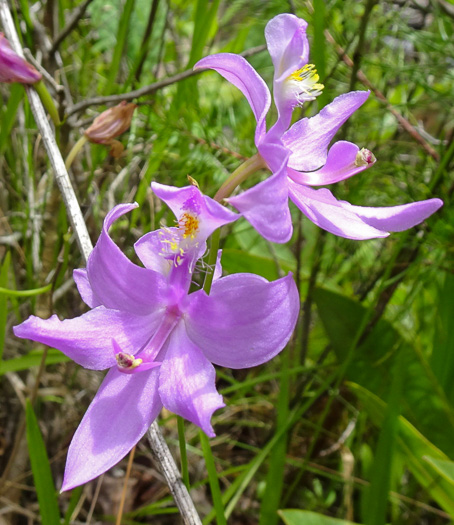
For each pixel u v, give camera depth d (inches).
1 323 4.4
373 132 6.3
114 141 4.4
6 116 4.9
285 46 2.9
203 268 2.9
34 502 5.9
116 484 6.3
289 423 4.8
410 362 5.3
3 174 6.6
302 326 5.9
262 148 2.7
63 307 6.1
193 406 2.5
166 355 2.7
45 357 4.4
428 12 6.2
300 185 3.1
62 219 5.1
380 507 4.3
